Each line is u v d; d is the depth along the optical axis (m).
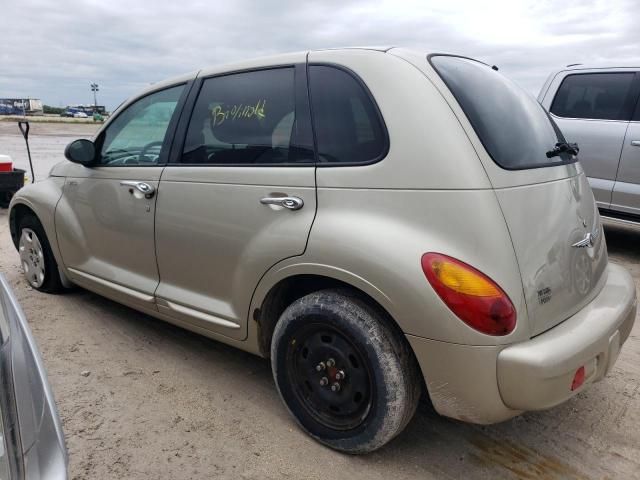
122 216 3.41
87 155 3.56
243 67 2.97
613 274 2.87
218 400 3.01
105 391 3.06
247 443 2.64
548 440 2.72
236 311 2.83
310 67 2.69
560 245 2.36
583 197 2.75
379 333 2.27
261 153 2.74
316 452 2.58
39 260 4.43
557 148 2.85
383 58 2.47
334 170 2.43
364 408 2.41
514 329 2.09
